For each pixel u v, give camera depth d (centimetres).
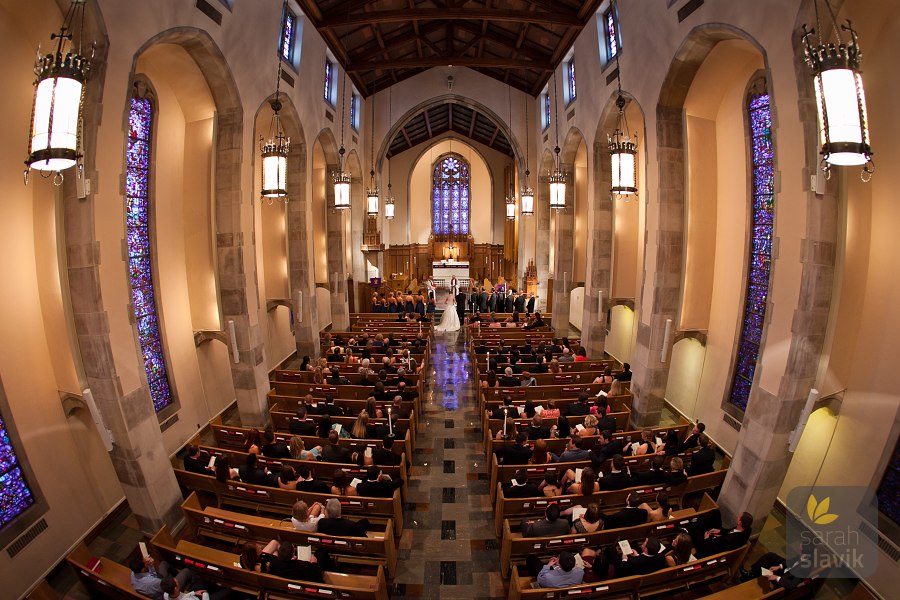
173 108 1012
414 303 2259
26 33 655
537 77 2133
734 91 972
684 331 1092
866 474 656
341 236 1864
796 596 561
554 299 1877
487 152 3189
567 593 535
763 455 711
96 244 666
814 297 647
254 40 1091
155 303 974
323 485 738
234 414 1233
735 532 619
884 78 625
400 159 3122
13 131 652
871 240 665
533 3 1491
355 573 652
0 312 641
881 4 606
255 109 1102
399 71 2234
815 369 672
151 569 575
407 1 1570
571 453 818
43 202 672
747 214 942
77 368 693
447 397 1333
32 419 681
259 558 597
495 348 1405
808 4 617
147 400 759
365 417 890
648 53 1055
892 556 607
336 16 1470
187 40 866
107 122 679
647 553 569
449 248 3316
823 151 442
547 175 2212
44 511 682
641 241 1403
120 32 686
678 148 1027
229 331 1060
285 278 1466
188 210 1068
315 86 1500
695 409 1133
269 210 1439
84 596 636
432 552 726
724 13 784
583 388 1136
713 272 1072
